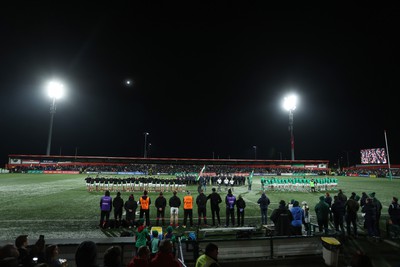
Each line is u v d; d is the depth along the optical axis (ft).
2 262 13.65
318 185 103.65
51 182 122.11
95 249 14.55
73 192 88.38
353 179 176.96
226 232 43.50
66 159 221.25
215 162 240.53
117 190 95.96
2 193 83.97
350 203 41.57
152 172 212.43
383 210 62.49
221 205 70.64
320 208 41.50
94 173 207.41
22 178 143.64
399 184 131.34
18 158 212.84
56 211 57.98
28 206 63.05
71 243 29.53
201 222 51.70
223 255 31.68
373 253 33.27
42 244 21.88
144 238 30.40
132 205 47.73
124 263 29.78
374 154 284.00
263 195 50.67
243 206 49.01
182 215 58.08
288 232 37.99
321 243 34.40
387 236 40.37
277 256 32.89
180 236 35.86
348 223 41.55
